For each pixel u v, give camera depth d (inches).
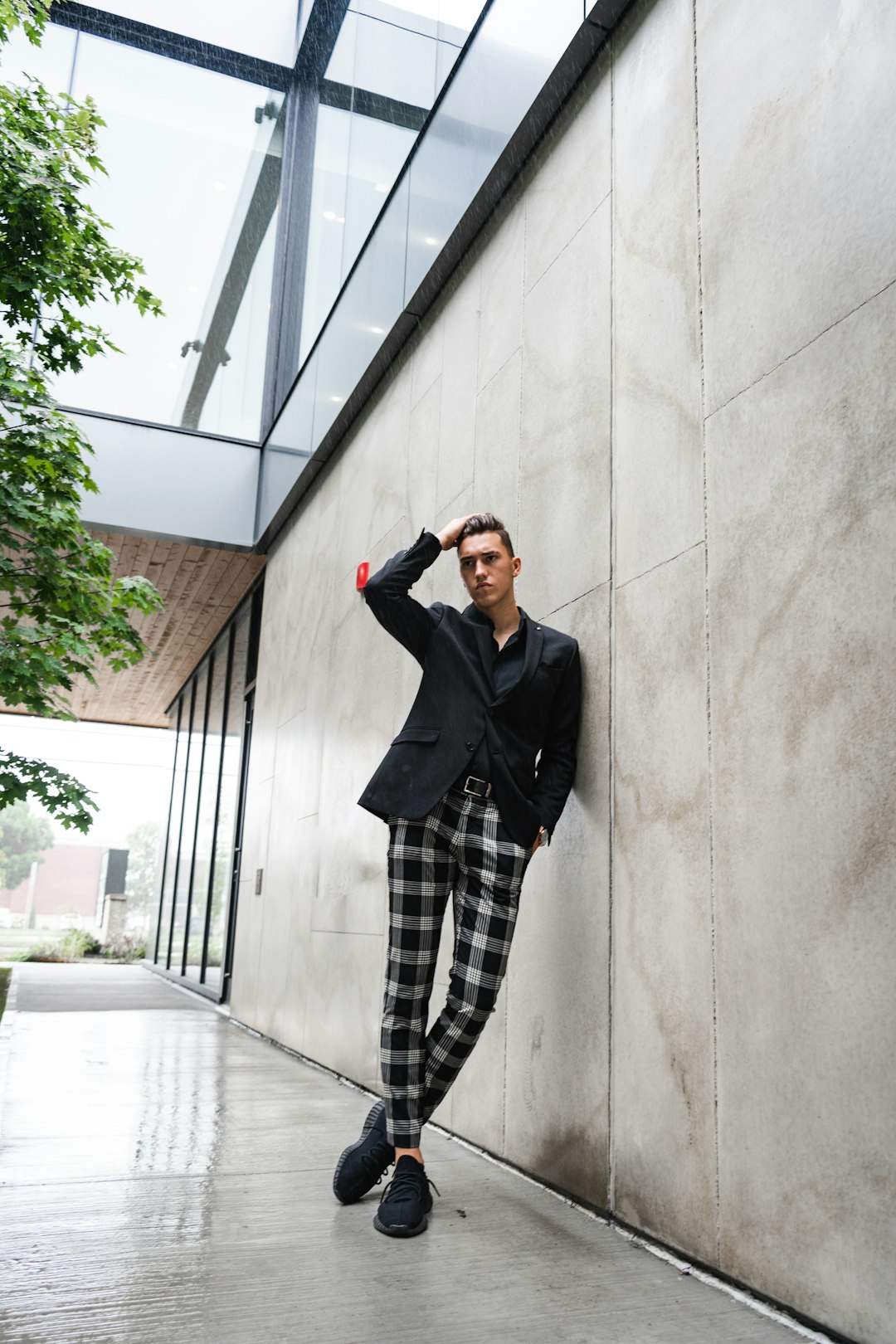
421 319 172.7
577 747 100.3
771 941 69.8
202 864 377.4
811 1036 65.1
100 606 218.8
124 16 345.1
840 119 71.5
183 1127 120.1
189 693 492.1
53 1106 130.5
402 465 174.7
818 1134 63.5
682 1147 77.3
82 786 209.2
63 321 207.6
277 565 284.7
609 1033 89.6
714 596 80.7
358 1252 74.2
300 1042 199.0
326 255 268.8
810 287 72.9
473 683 87.7
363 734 178.7
